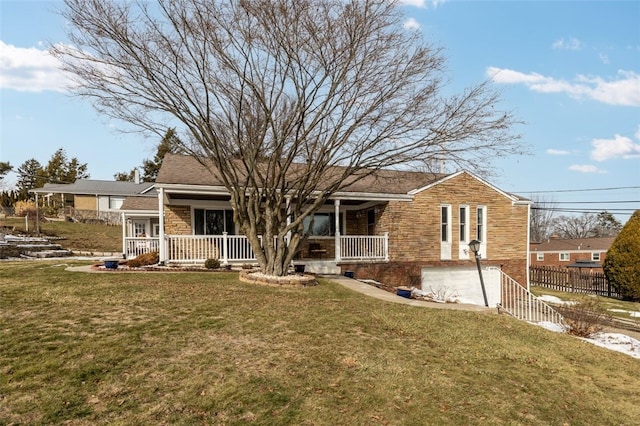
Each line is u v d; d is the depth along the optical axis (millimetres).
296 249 11422
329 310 8031
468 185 17047
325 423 3861
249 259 14219
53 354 4848
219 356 5203
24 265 13969
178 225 15516
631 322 12984
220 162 10609
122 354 4996
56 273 11211
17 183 59562
